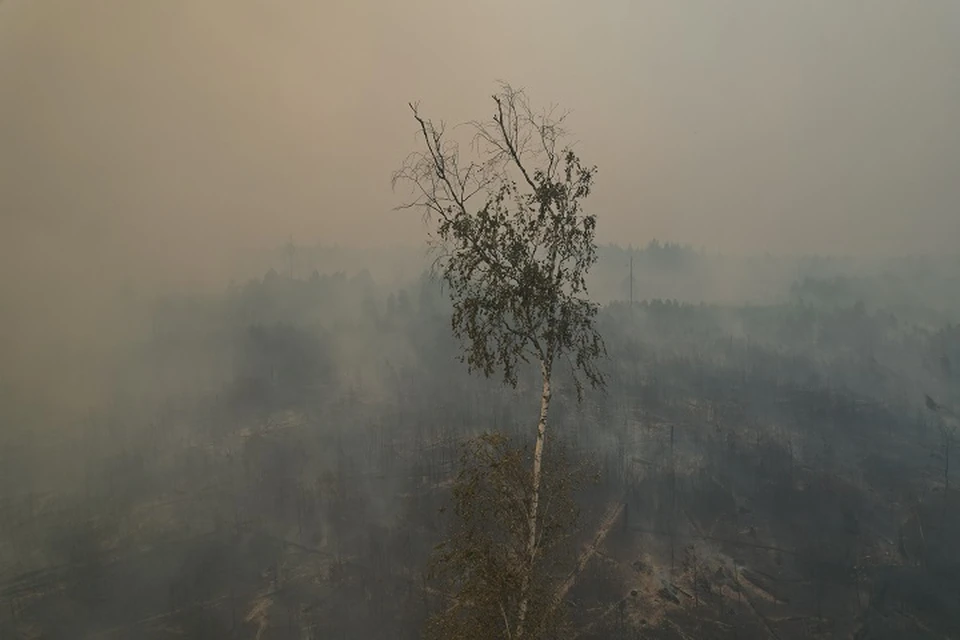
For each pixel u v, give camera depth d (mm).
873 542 65250
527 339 13242
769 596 58125
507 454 12461
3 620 59656
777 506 71250
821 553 62844
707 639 51312
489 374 13078
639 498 70812
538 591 12219
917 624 53625
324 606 58844
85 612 60406
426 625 12844
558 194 13094
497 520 12391
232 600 61281
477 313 12867
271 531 72812
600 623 51812
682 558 62656
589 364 13695
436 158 13117
